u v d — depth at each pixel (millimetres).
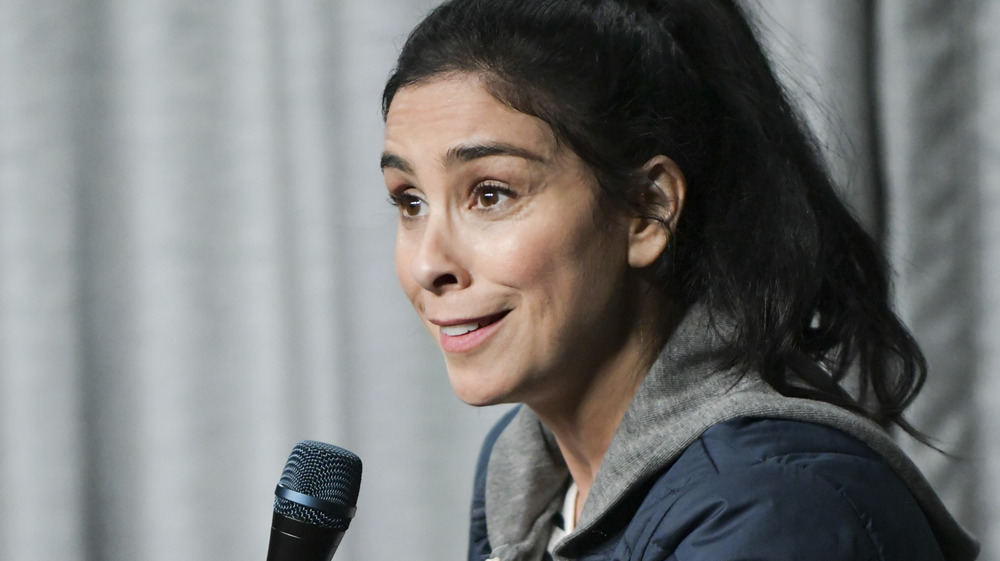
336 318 6531
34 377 6758
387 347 6520
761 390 2830
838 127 5109
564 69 2762
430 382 6531
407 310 6512
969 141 5875
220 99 6656
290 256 6613
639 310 3018
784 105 3309
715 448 2650
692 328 2973
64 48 6703
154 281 6703
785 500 2477
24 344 6770
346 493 2705
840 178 4914
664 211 2926
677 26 3006
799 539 2422
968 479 5848
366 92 6457
